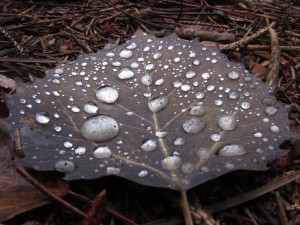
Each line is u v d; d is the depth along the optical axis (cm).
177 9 14
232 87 7
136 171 6
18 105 7
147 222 6
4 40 11
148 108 7
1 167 6
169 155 6
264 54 11
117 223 6
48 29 12
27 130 6
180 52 8
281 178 7
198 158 6
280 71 10
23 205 6
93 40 12
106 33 12
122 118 7
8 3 14
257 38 12
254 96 7
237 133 6
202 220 6
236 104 7
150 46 8
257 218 6
